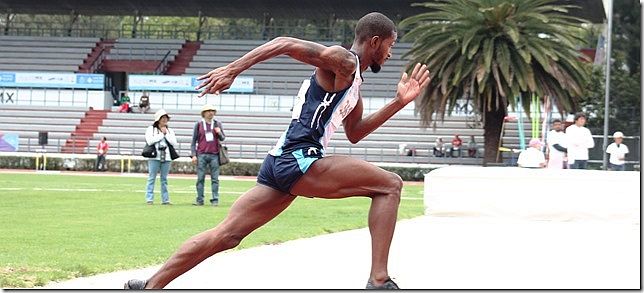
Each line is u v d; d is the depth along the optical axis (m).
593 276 10.49
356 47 7.57
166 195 22.55
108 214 18.70
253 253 12.30
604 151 33.44
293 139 7.37
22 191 27.16
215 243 7.47
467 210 19.86
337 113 7.35
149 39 68.31
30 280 9.19
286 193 7.48
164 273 7.52
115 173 45.94
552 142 27.84
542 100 46.94
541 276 10.43
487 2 45.19
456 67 45.81
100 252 11.84
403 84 7.79
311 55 7.02
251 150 54.25
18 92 60.25
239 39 70.81
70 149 54.47
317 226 16.59
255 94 60.19
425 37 46.47
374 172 7.42
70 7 72.56
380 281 7.47
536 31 46.28
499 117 48.47
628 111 39.50
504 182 19.64
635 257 12.51
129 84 59.78
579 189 19.30
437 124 55.00
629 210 19.08
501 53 45.12
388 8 68.38
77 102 60.00
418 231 16.55
